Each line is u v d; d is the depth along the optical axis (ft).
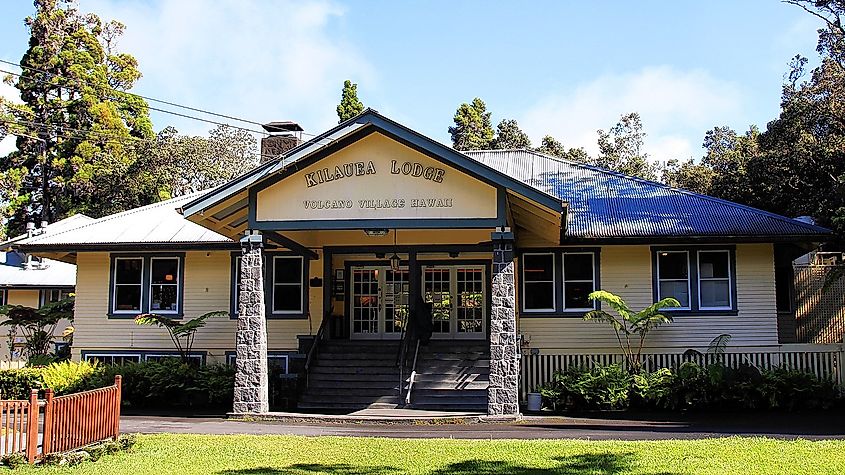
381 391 70.79
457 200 61.11
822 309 90.89
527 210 66.49
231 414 62.59
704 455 40.68
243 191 62.59
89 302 85.66
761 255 77.61
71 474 37.63
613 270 79.10
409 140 60.44
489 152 100.63
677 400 66.69
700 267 78.38
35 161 189.26
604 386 67.05
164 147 177.17
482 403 68.80
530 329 79.36
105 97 197.77
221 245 81.82
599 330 78.69
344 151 62.64
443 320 82.33
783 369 68.33
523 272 80.28
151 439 48.52
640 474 36.40
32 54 191.72
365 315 83.15
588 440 47.21
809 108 128.77
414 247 78.48
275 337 82.64
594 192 87.35
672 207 82.38
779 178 122.21
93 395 45.42
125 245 82.64
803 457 39.73
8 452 41.06
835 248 105.81
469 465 39.11
